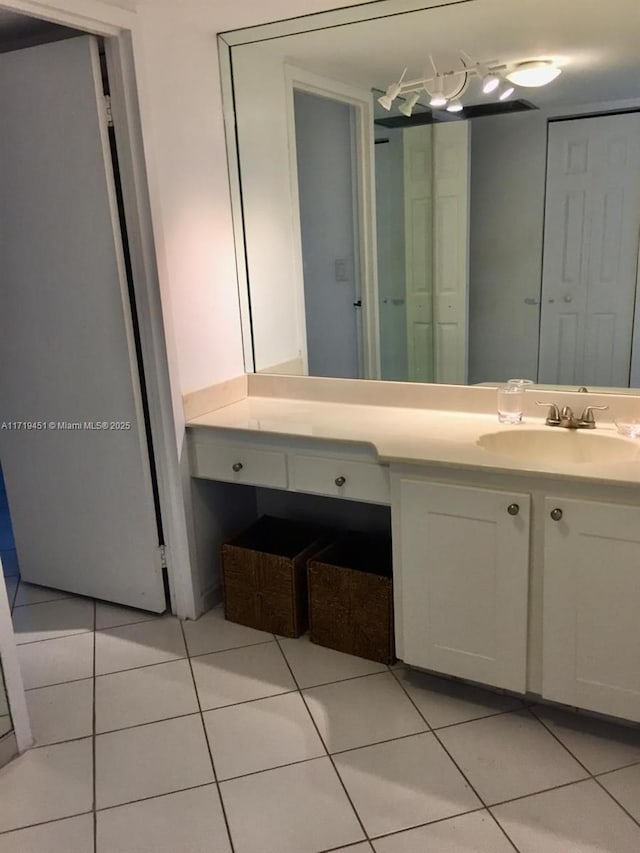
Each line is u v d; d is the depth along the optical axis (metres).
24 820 1.78
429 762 1.91
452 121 2.37
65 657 2.47
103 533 2.72
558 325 2.36
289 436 2.31
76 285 2.45
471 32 2.24
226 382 2.72
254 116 2.63
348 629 2.40
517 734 2.01
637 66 2.07
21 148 2.38
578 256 2.29
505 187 2.34
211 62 2.51
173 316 2.43
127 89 2.20
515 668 2.01
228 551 2.58
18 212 2.46
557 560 1.87
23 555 2.97
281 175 2.65
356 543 2.72
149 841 1.70
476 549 1.97
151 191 2.28
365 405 2.64
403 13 2.27
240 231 2.76
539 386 2.42
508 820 1.71
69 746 2.03
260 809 1.78
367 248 2.60
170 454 2.51
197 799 1.82
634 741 1.96
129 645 2.53
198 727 2.09
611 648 1.86
